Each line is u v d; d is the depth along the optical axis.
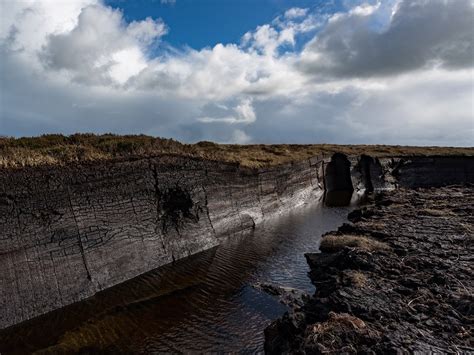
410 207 35.66
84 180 18.42
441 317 11.62
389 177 69.25
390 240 22.39
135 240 20.73
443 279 14.63
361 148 79.31
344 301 12.85
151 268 21.03
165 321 14.77
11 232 14.80
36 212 15.94
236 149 51.12
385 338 10.08
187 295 17.44
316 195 56.31
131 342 13.12
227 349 12.70
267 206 39.59
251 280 19.58
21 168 15.68
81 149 20.44
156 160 23.41
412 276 15.69
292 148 66.50
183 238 24.52
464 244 20.59
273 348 12.02
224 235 29.33
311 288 18.48
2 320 13.54
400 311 12.14
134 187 21.48
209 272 20.84
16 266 14.66
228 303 16.55
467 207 32.69
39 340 13.16
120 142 23.88
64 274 16.34
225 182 31.72
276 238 29.28
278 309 15.94
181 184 25.25
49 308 15.17
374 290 14.06
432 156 69.44
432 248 20.03
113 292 17.59
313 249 25.69
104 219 19.16
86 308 15.78
